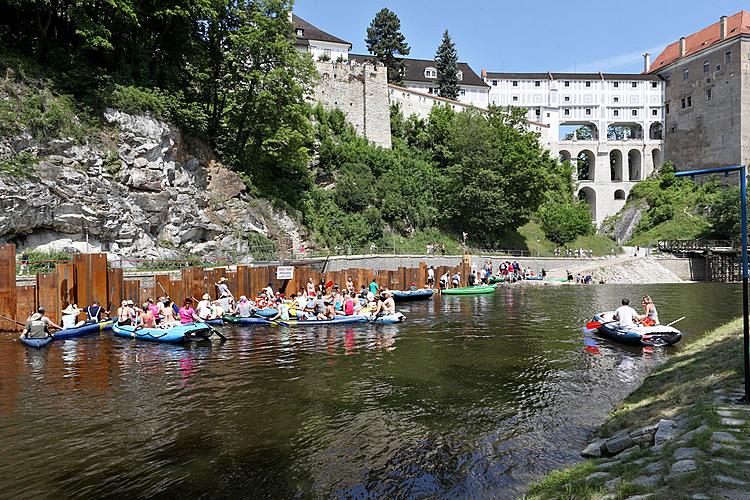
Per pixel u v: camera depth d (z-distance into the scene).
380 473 7.99
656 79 100.94
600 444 8.31
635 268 57.47
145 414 10.80
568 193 83.50
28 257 23.56
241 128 40.78
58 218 25.33
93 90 29.33
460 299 34.66
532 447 8.85
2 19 29.77
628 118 101.69
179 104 35.16
